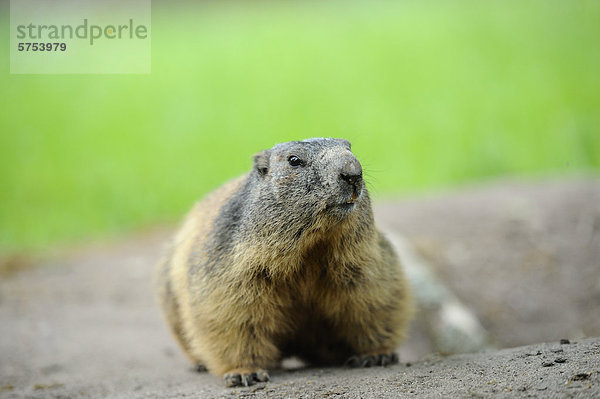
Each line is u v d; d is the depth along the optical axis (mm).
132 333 11766
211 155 25109
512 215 14531
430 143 24250
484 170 22312
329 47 34844
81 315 12844
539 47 31047
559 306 11953
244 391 6660
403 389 5828
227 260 7098
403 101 27609
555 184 16297
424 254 13547
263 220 6859
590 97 25484
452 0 40219
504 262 13180
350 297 7309
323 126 25828
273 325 7375
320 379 6852
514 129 24281
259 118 27438
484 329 11930
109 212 21906
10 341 11156
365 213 7012
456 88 28516
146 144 26469
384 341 7781
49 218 21375
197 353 7832
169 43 38250
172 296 8781
